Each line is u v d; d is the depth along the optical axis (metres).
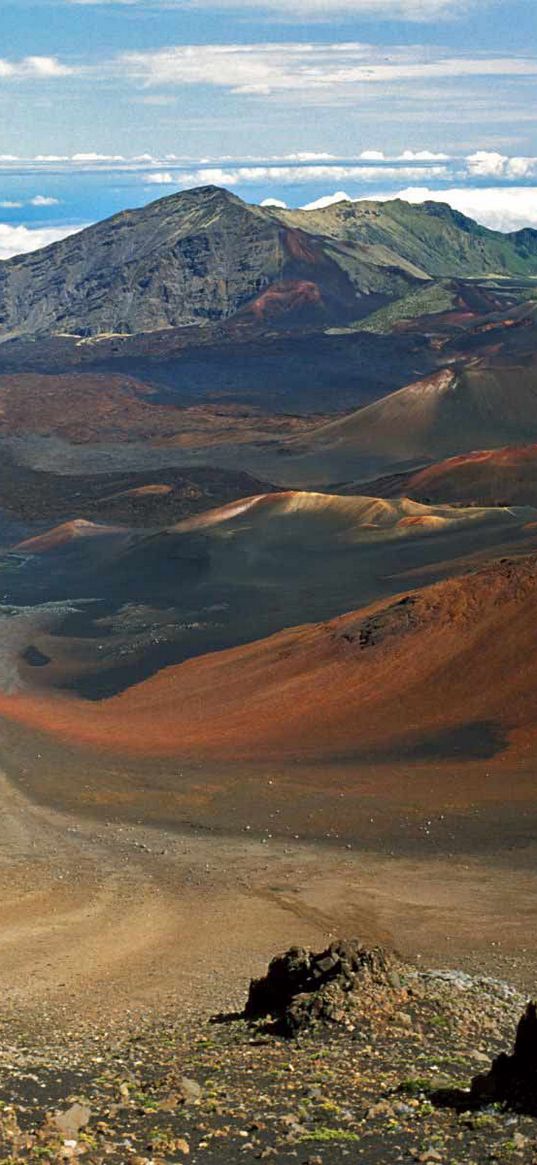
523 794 62.19
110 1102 20.83
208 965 40.44
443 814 60.62
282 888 51.75
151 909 48.91
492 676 76.94
